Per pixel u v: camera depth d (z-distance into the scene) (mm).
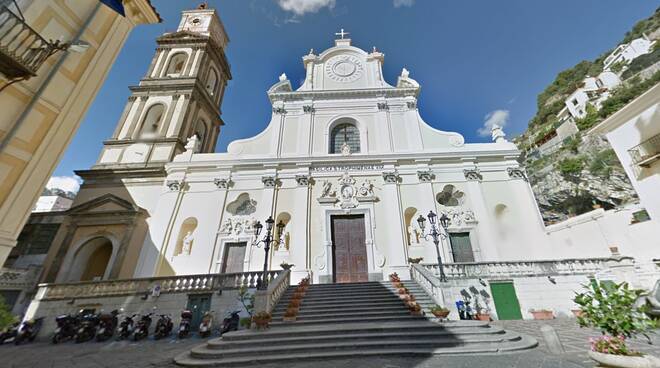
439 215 15836
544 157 43625
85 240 15672
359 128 19453
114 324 10891
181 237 16031
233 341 7039
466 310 10594
